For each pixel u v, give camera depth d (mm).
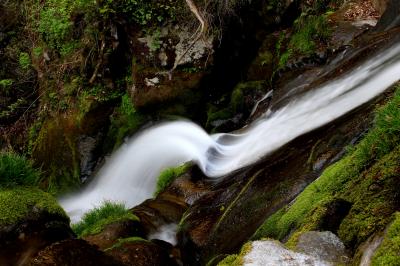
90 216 5340
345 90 5824
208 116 9195
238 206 4164
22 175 3785
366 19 8219
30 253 3252
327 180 3240
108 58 10203
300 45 8383
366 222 2459
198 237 4195
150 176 8672
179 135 8914
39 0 12172
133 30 9641
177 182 5973
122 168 9328
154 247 3928
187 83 9297
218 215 4398
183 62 9312
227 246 3789
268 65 9367
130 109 9883
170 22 9484
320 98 6270
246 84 9141
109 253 3707
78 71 10891
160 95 9352
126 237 4324
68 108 10672
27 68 12352
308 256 2354
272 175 4254
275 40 9656
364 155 3092
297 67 8117
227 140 7727
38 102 12156
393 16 6969
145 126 9531
